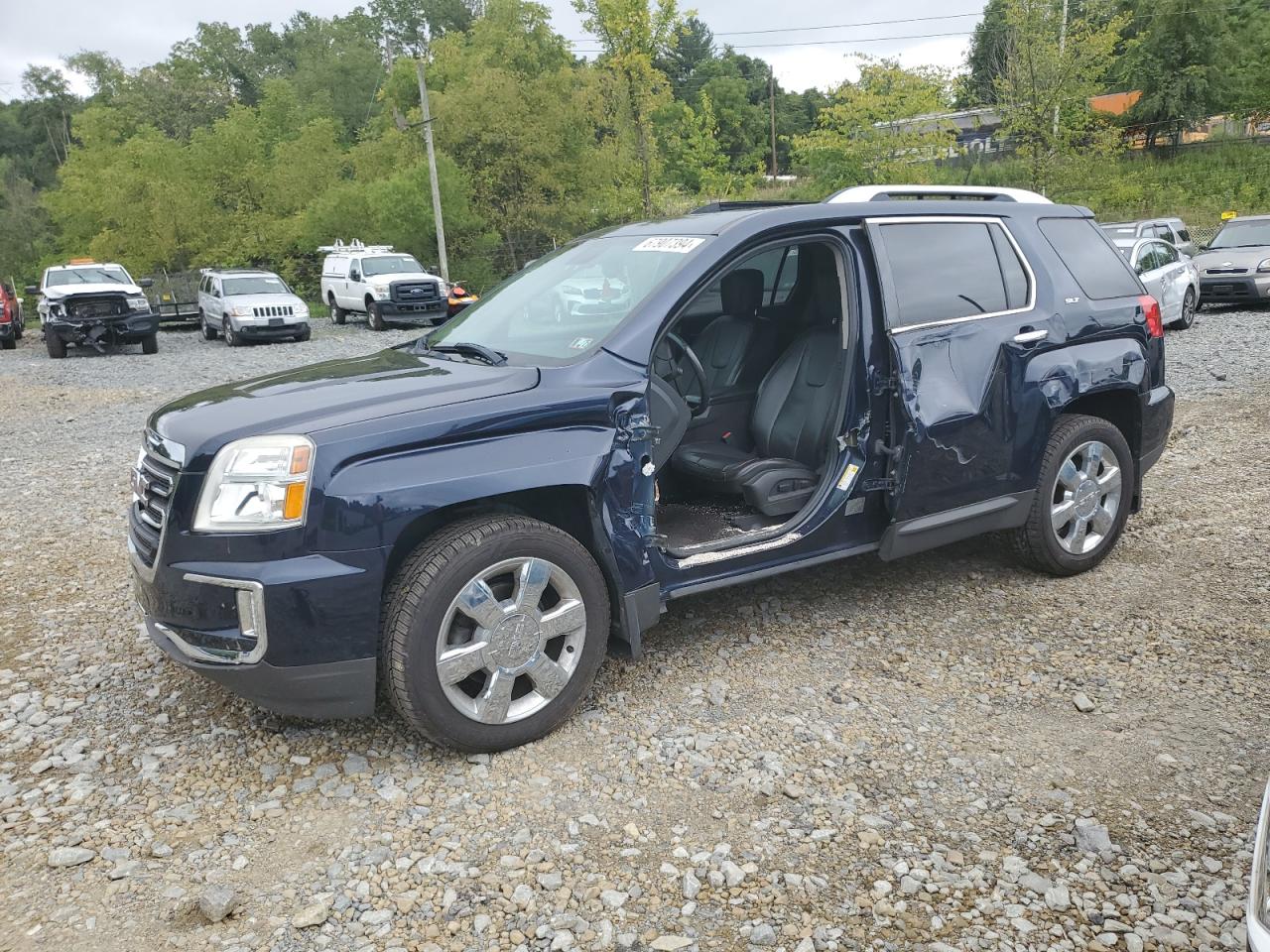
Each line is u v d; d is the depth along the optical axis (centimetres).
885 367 405
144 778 324
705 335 489
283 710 313
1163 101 4316
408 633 307
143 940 246
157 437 332
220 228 3759
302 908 257
